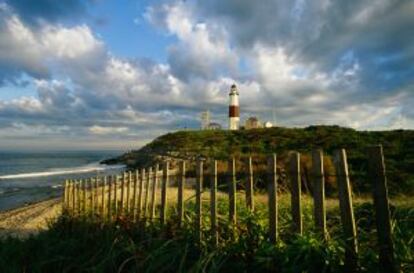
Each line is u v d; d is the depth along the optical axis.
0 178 55.41
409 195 12.26
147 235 6.45
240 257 4.72
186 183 17.70
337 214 6.69
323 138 44.00
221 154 41.81
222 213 6.23
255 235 4.86
